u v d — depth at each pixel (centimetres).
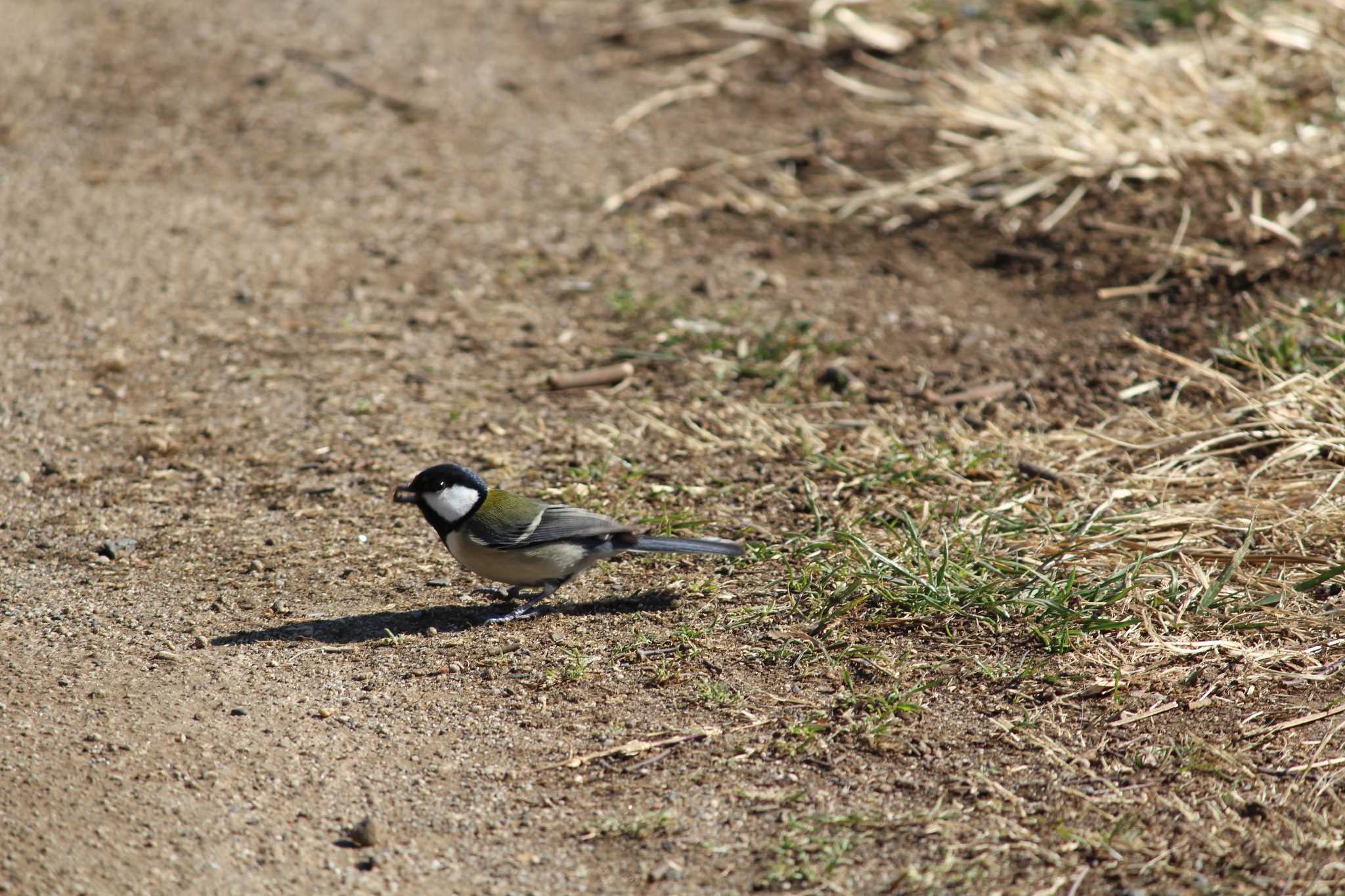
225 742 751
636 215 1586
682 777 719
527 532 855
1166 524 948
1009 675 792
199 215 1580
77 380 1235
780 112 1805
